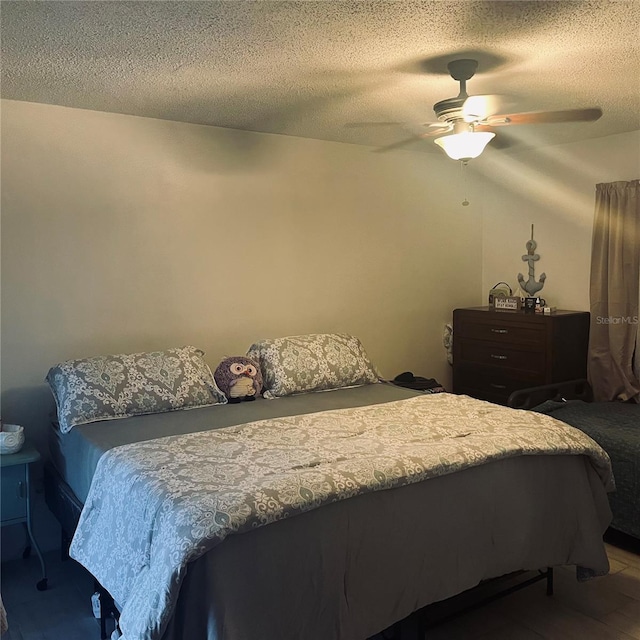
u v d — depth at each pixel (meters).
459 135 2.83
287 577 1.89
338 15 2.09
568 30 2.26
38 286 3.27
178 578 1.71
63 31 2.22
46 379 3.24
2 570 3.11
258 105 3.28
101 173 3.42
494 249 5.06
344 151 4.33
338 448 2.38
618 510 3.20
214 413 3.09
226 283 3.88
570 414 3.69
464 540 2.29
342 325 4.42
